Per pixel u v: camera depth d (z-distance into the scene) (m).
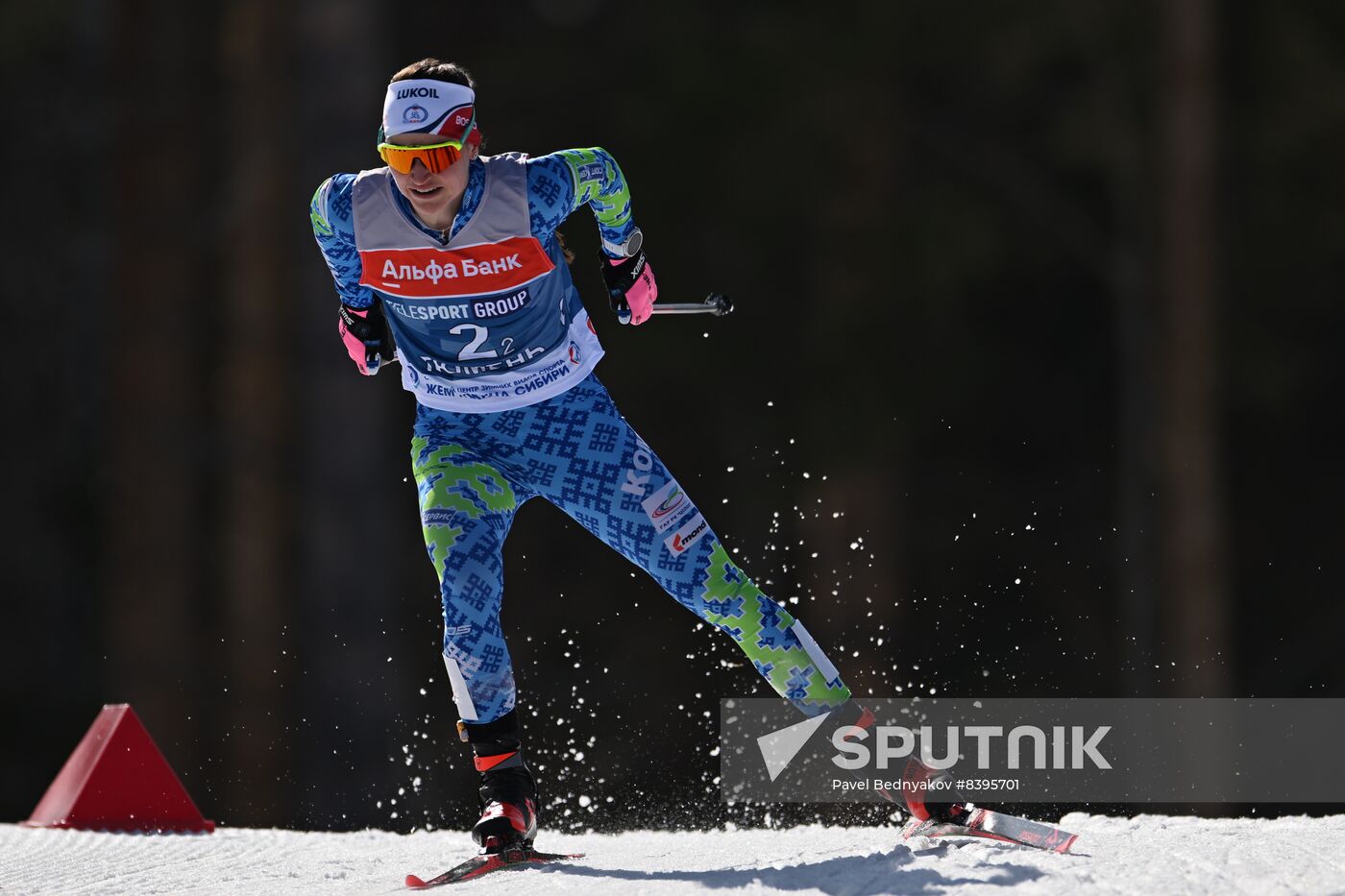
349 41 39.44
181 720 41.22
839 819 21.78
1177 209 41.81
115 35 42.25
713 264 50.62
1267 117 47.75
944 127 51.56
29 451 53.56
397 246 12.77
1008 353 53.25
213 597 47.22
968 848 12.41
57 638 52.59
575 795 37.84
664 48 49.16
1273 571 54.31
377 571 39.34
